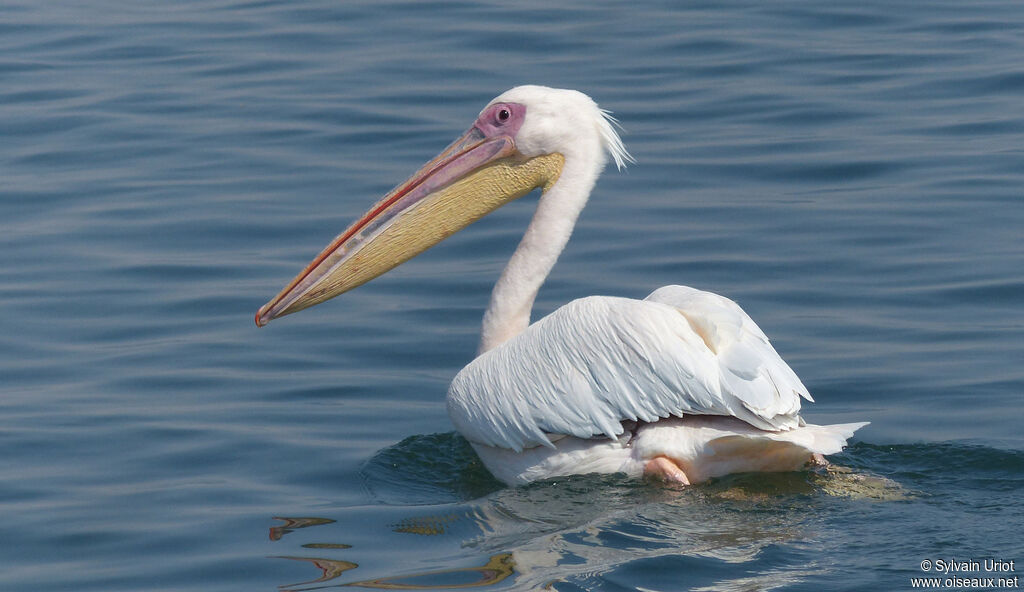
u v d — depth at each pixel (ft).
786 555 29.48
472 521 33.50
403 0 90.17
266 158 64.39
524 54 77.71
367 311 50.42
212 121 69.51
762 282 50.67
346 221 57.11
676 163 62.23
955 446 37.50
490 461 36.94
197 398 43.32
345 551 32.14
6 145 67.46
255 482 37.17
